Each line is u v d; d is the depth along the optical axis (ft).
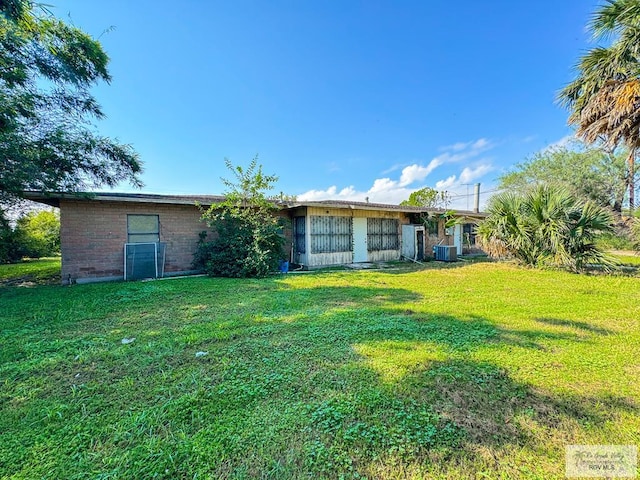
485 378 7.96
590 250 27.02
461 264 36.27
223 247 28.50
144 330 12.16
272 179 30.01
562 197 28.25
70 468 4.94
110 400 7.02
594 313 14.16
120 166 25.94
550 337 11.02
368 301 17.07
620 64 20.07
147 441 5.57
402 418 6.25
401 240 43.80
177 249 29.50
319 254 35.63
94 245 25.54
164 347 10.26
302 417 6.29
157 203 27.96
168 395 7.22
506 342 10.56
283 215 37.40
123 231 26.86
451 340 10.76
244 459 5.15
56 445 5.48
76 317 13.98
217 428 5.95
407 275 27.35
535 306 15.49
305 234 35.29
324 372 8.34
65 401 6.99
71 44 22.24
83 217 25.12
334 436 5.71
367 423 6.09
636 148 22.36
